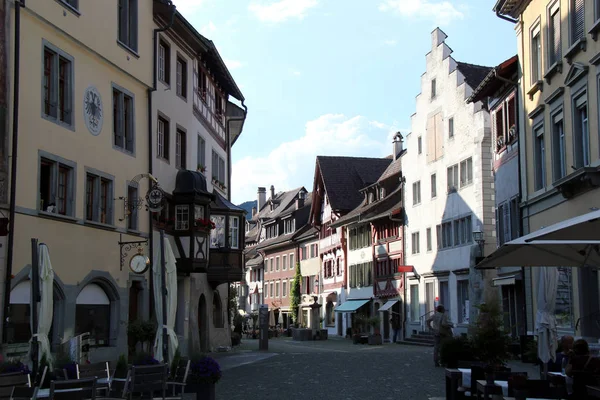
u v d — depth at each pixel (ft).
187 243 94.17
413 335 156.76
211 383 49.19
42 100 65.00
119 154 79.51
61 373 44.52
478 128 135.44
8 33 59.93
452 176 147.54
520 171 94.38
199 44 105.09
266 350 118.11
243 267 112.47
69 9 69.77
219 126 127.54
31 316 51.62
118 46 79.87
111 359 75.00
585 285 73.82
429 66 158.81
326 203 231.50
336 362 81.41
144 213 84.89
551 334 54.24
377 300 188.44
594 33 69.00
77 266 69.56
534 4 88.69
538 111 86.84
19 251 60.44
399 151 216.95
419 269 163.12
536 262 45.70
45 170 66.54
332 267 226.38
